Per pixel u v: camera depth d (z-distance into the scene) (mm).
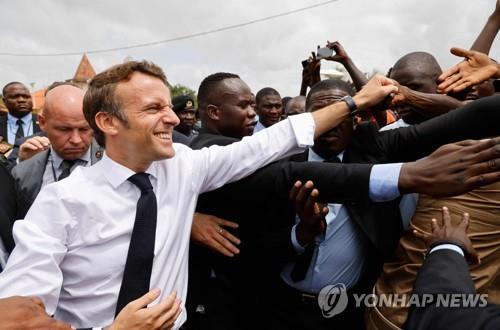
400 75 2475
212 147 1873
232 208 2105
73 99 2381
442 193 1489
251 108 2826
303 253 2205
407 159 2021
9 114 6453
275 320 2395
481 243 1945
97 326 1588
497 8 2596
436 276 1376
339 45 3729
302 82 5066
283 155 1854
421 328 1285
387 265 2213
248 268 2367
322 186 1730
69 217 1542
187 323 2451
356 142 2205
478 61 2006
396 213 2176
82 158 2541
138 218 1566
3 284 1428
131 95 1535
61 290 1610
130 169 1626
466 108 1729
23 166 2584
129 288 1530
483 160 1403
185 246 1750
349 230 2230
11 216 2090
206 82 2893
